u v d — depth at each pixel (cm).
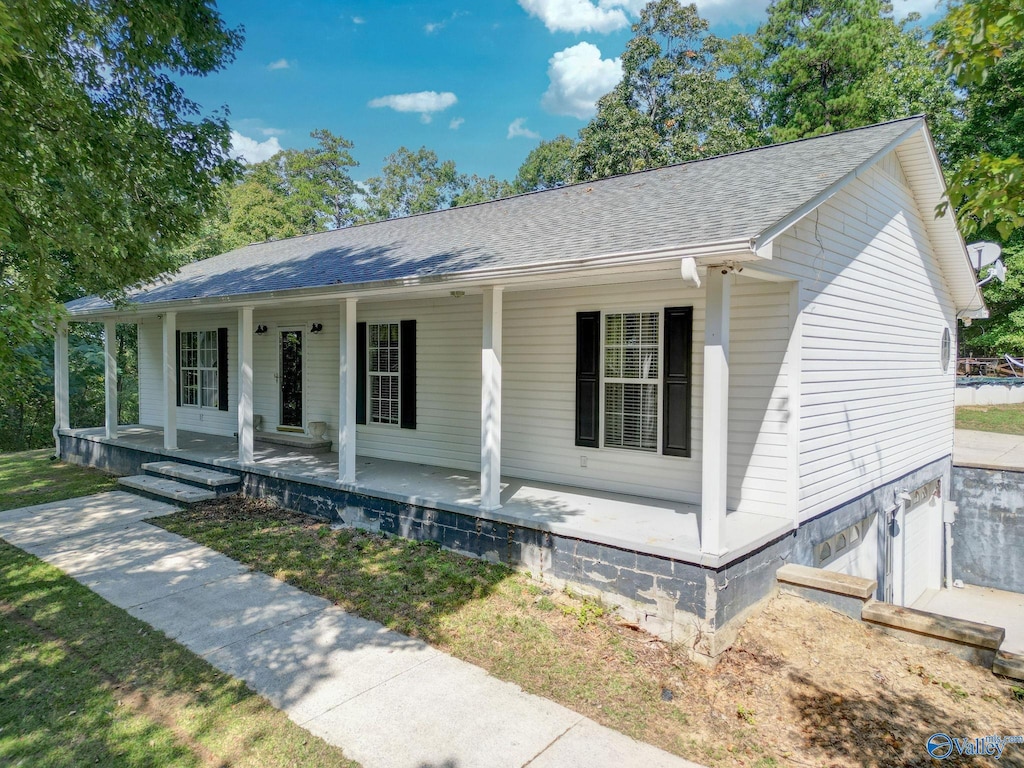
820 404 616
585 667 444
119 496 941
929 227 896
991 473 1060
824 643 476
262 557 657
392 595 556
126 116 768
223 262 1363
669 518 584
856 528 738
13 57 512
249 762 336
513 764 339
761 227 434
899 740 366
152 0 667
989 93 1741
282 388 1127
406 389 919
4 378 596
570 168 2638
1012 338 2048
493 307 619
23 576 608
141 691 404
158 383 1414
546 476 767
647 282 669
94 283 851
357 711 386
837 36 2333
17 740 351
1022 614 926
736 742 363
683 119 2284
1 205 593
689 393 643
